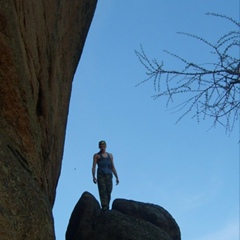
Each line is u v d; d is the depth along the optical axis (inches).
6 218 215.5
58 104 401.4
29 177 255.9
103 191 496.4
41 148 313.0
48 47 371.6
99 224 476.7
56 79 391.9
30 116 285.0
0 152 237.0
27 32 318.7
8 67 269.4
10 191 227.9
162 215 521.7
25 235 226.1
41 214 246.4
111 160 511.5
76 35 469.4
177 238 519.5
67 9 431.8
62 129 424.8
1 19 268.8
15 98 272.2
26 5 322.7
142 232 465.7
